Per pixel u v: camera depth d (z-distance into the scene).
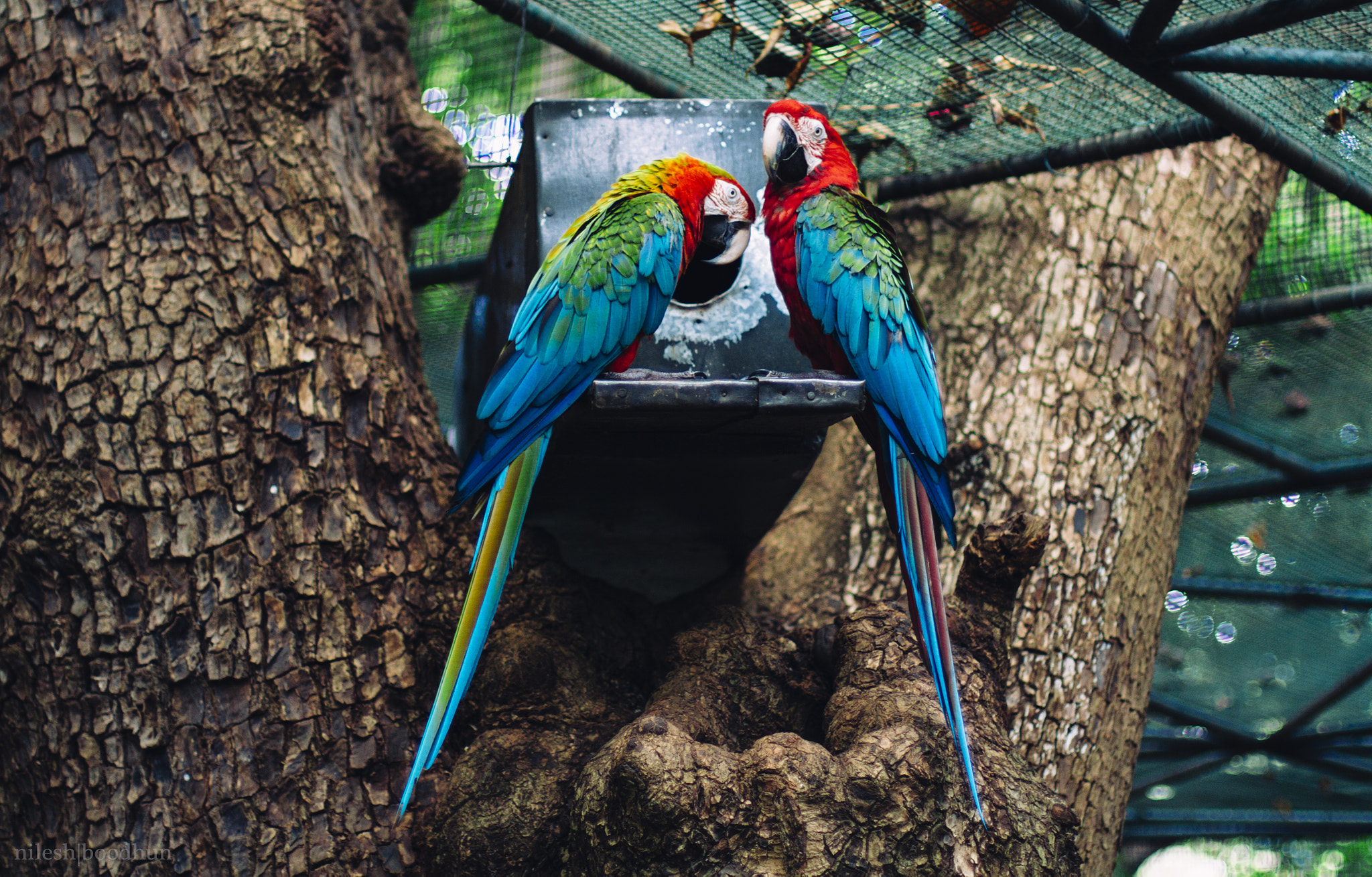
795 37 3.28
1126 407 3.71
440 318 5.59
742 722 2.95
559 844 2.54
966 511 3.56
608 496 3.26
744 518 3.46
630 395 2.45
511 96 3.80
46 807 2.63
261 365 2.87
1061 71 3.17
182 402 2.78
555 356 2.47
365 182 3.29
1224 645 7.32
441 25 4.87
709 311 2.95
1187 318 3.91
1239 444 5.64
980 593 2.99
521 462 2.45
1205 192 4.12
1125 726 3.41
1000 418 3.69
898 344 2.62
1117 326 3.83
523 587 3.08
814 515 3.86
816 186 2.80
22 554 2.68
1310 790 8.11
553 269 2.57
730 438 2.89
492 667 2.82
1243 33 2.61
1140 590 3.55
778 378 2.53
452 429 5.48
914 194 4.01
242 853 2.58
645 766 2.27
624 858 2.29
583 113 3.01
